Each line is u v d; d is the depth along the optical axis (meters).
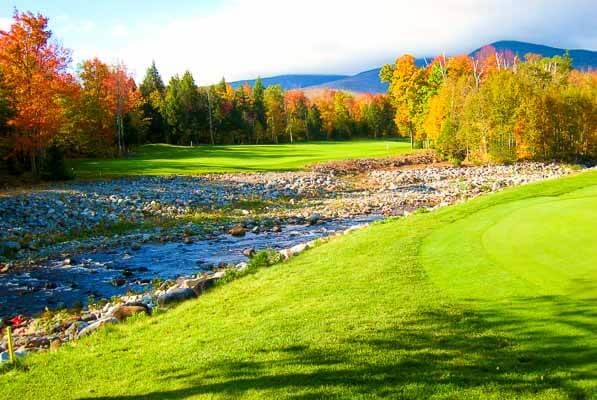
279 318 9.97
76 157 65.00
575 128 55.59
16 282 19.05
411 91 67.62
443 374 6.97
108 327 11.29
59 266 21.27
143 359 9.05
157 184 42.03
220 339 9.41
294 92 134.75
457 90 59.44
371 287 11.03
